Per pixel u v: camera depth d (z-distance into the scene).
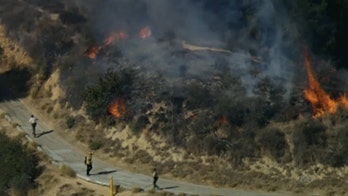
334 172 198.00
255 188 196.25
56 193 198.25
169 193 192.00
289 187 195.38
